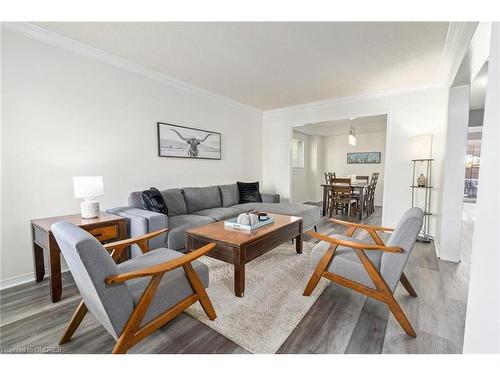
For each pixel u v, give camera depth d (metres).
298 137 7.04
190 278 1.48
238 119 4.73
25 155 2.17
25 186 2.18
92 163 2.63
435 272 2.39
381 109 3.91
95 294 1.13
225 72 3.17
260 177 5.43
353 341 1.43
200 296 1.54
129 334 1.19
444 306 1.79
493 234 0.84
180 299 1.45
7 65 2.04
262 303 1.82
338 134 7.52
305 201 7.55
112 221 2.16
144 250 1.87
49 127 2.30
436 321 1.62
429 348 1.37
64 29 2.19
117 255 1.73
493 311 0.81
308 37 2.30
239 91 3.92
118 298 1.16
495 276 0.81
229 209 3.61
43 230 1.92
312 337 1.47
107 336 1.48
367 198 5.41
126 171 2.95
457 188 2.67
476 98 4.03
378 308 1.77
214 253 2.04
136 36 2.30
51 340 1.45
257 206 3.97
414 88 3.58
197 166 3.93
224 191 4.12
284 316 1.66
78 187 2.16
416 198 3.65
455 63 2.43
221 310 1.73
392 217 3.87
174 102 3.50
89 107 2.58
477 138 7.53
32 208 2.22
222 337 1.46
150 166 3.22
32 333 1.51
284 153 5.15
